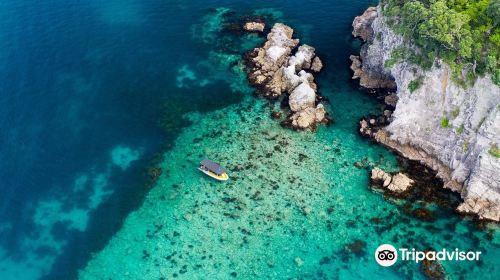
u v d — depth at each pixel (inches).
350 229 2600.9
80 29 4060.0
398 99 3065.9
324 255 2500.0
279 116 3238.2
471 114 2610.7
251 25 3976.4
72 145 3157.0
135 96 3496.6
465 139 2645.2
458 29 2573.8
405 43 2947.8
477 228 2566.4
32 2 4335.6
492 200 2600.9
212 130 3206.2
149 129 3260.3
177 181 2903.5
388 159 2930.6
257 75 3533.5
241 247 2551.7
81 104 3430.1
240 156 3004.4
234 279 2423.7
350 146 3026.6
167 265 2502.5
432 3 2807.6
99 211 2795.3
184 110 3376.0
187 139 3164.4
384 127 3075.8
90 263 2556.6
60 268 2549.2
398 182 2741.1
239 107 3353.8
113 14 4239.7
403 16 2940.5
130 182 2933.1
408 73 2910.9
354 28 3919.8
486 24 2576.3
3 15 4163.4
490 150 2511.1
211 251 2544.3
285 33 3846.0
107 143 3174.2
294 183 2832.2
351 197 2748.5
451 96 2699.3
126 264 2529.5
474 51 2559.1
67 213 2797.7
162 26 4109.3
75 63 3750.0
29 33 3993.6
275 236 2588.6
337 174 2869.1
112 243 2635.3
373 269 2428.6
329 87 3464.6
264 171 2903.5
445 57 2664.9
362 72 3506.4
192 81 3597.4
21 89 3518.7
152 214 2746.1
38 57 3779.5
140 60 3786.9
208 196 2800.2
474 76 2603.3
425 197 2706.7
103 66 3730.3
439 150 2800.2
